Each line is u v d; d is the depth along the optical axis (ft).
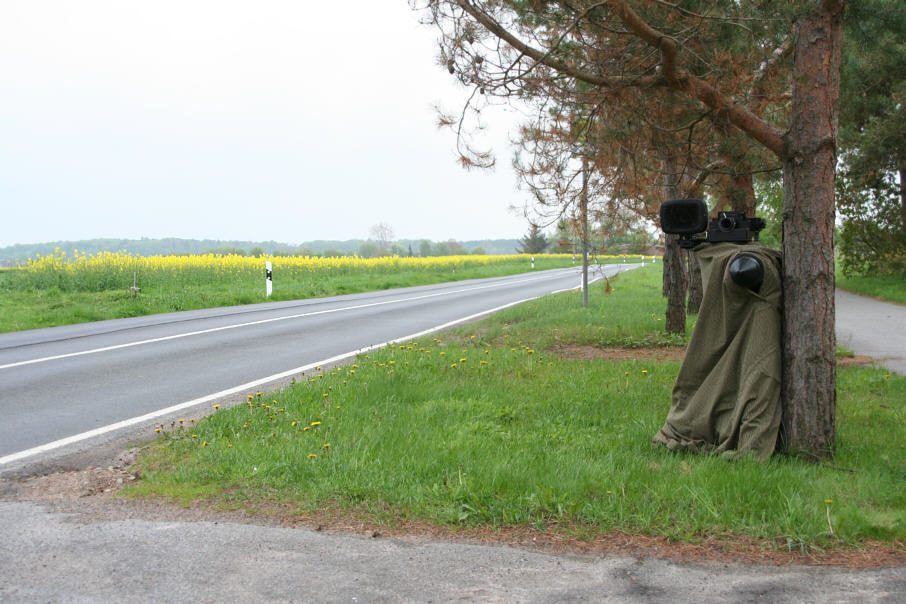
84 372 26.22
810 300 14.29
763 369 14.23
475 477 12.91
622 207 27.58
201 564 9.81
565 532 10.91
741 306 14.64
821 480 12.71
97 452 15.99
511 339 33.71
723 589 9.02
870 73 52.42
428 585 9.18
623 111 20.36
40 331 39.04
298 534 10.89
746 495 11.80
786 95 19.21
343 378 22.72
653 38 15.52
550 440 15.94
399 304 57.82
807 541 10.30
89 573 9.52
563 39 17.93
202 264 83.76
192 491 12.82
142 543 10.55
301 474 13.32
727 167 21.88
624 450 15.06
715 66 17.38
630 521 11.14
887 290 64.28
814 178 14.25
